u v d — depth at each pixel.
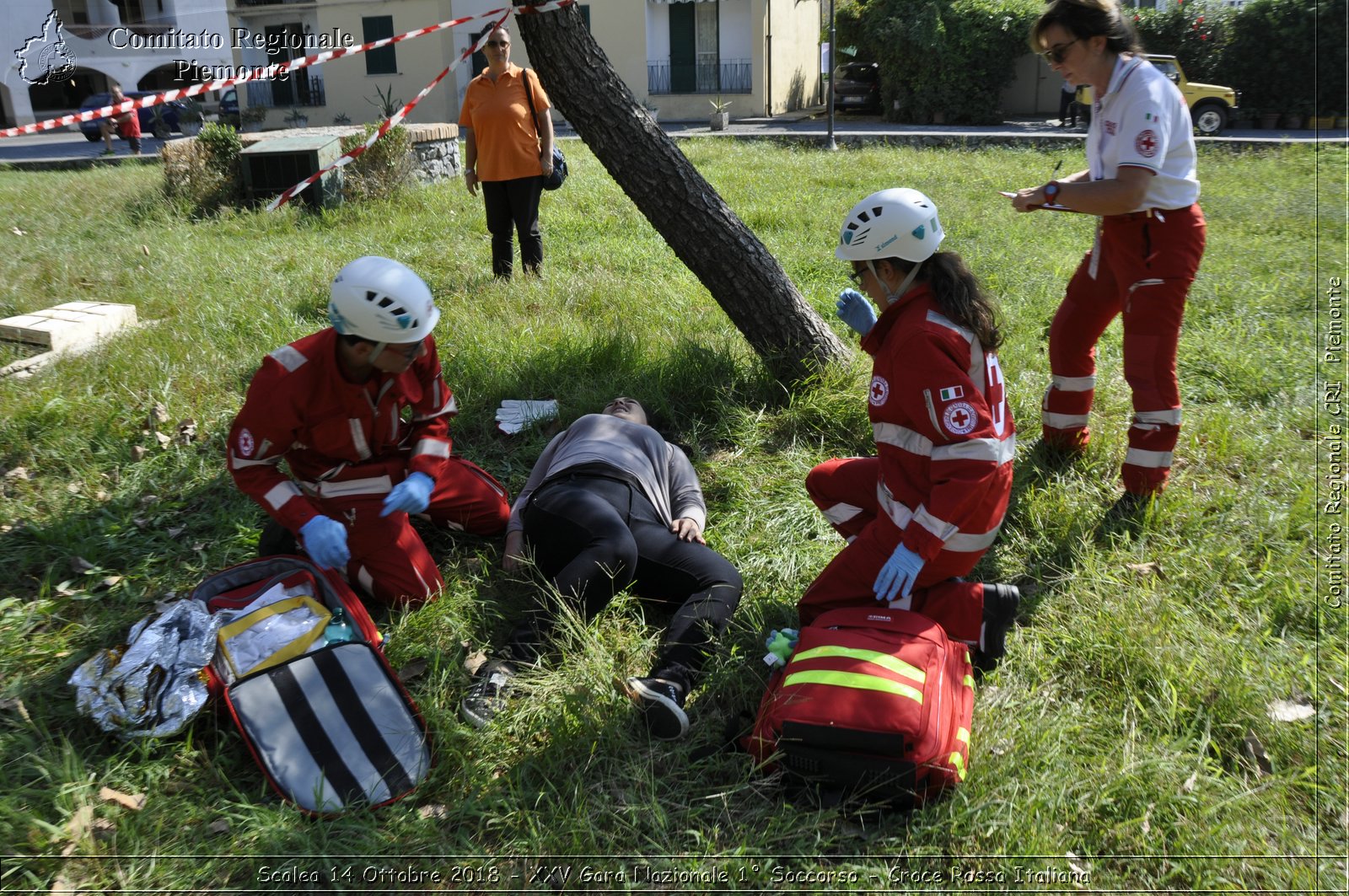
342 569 3.29
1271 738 2.77
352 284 2.80
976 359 2.76
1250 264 7.48
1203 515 3.90
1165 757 2.68
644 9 26.30
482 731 2.79
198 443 4.45
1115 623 3.17
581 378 5.06
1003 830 2.45
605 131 4.66
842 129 22.12
